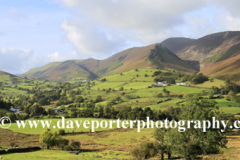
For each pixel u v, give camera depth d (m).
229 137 87.50
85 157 56.56
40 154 59.25
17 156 53.06
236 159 54.38
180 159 57.91
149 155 60.09
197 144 47.16
